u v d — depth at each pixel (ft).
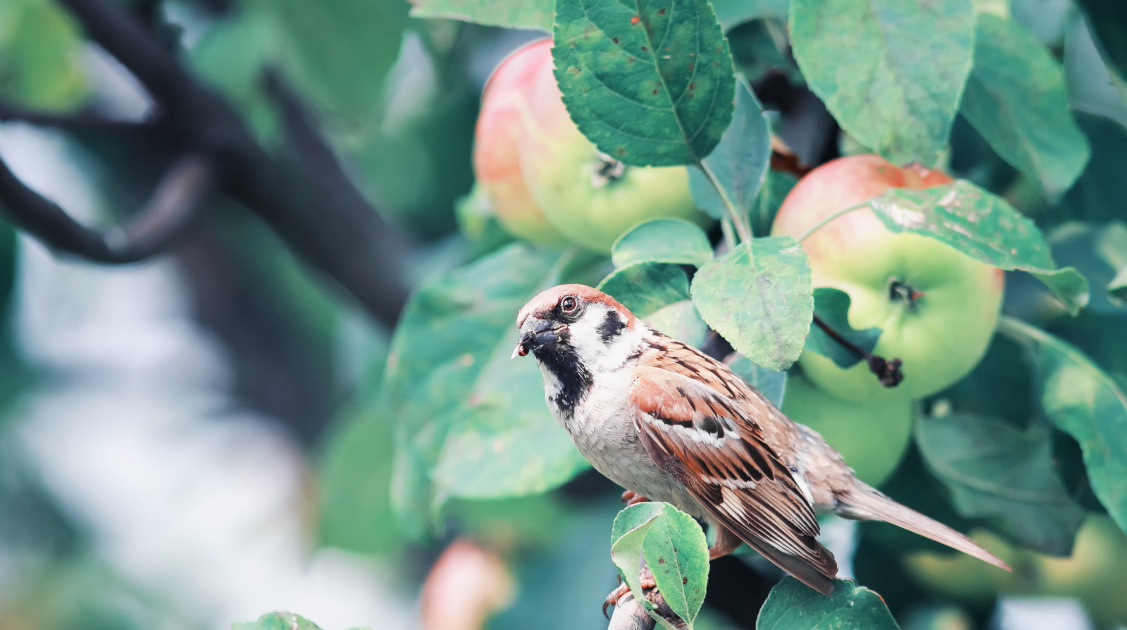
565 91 13.38
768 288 12.19
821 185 15.01
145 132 24.66
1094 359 18.02
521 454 16.78
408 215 27.61
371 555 25.17
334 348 36.24
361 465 24.68
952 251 14.39
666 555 11.10
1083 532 19.94
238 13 25.76
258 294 35.68
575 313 16.31
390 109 26.78
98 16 23.29
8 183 18.95
